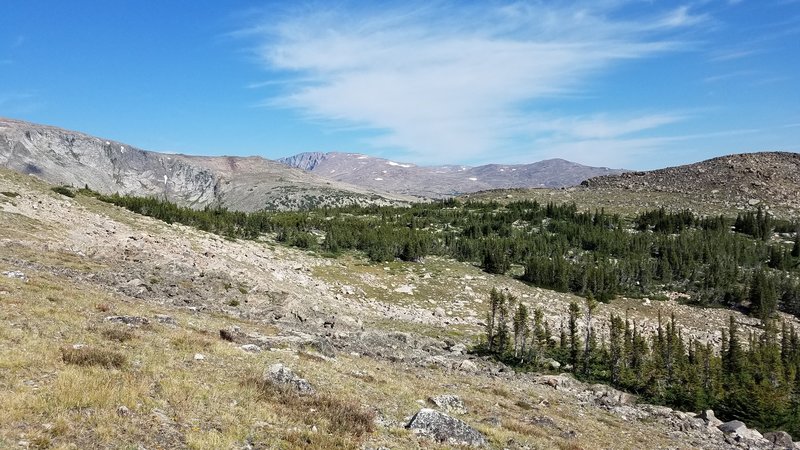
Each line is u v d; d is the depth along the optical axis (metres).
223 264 76.44
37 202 71.69
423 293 109.12
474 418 27.77
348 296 94.75
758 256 160.75
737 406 60.78
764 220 186.25
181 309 43.84
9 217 60.62
